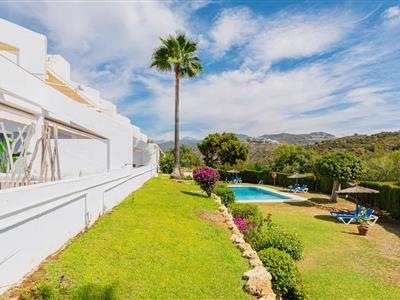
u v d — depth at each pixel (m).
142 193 11.93
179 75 21.62
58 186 4.58
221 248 6.19
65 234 5.00
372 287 6.41
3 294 3.24
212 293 4.24
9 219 3.32
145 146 23.19
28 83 6.46
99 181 6.96
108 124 11.87
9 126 7.84
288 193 23.94
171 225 7.23
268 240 6.93
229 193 14.85
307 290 5.46
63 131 9.70
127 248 5.21
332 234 11.05
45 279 3.67
